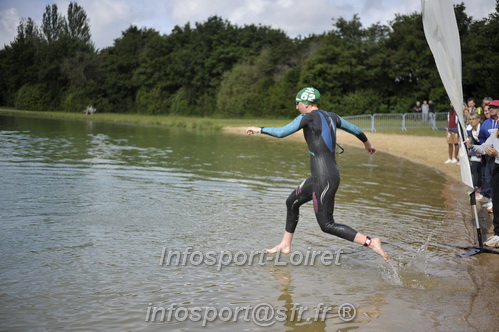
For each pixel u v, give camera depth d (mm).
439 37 6000
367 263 5289
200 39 59969
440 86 41000
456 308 4141
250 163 13867
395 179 11367
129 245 5680
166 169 12125
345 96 43844
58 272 4770
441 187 10312
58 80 69000
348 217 7293
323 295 4391
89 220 6750
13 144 17609
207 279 4715
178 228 6461
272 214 7363
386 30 46312
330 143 5043
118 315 3898
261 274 4883
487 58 34531
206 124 36000
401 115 28625
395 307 4148
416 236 6379
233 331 3684
